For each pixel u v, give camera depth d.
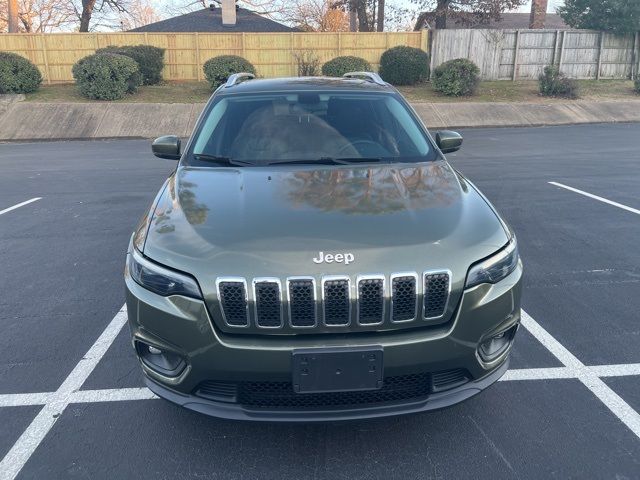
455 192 3.07
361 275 2.40
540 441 2.87
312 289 2.39
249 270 2.42
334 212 2.77
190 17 28.34
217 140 3.82
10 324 4.25
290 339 2.43
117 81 18.25
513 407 3.15
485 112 17.47
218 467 2.72
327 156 3.63
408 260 2.45
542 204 7.41
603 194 7.91
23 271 5.32
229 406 2.51
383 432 2.96
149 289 2.57
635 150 11.65
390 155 3.67
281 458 2.78
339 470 2.69
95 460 2.79
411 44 22.50
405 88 21.12
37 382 3.47
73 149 13.39
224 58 19.41
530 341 3.88
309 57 21.88
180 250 2.57
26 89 18.77
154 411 3.17
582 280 4.90
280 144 3.74
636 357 3.65
